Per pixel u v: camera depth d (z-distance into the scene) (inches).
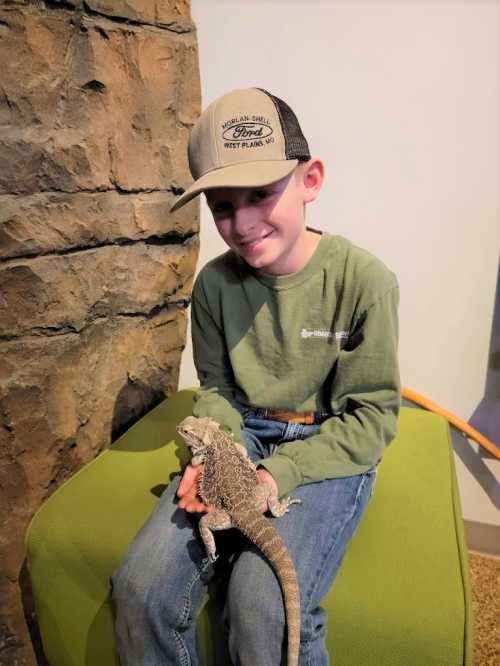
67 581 55.1
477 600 79.1
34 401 61.2
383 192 81.1
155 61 68.7
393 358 54.2
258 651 42.1
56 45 56.7
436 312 84.2
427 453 68.4
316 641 43.9
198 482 53.1
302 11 75.8
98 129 62.8
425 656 43.2
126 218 69.1
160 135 72.3
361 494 54.1
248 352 60.6
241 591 44.4
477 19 69.1
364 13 73.3
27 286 58.3
